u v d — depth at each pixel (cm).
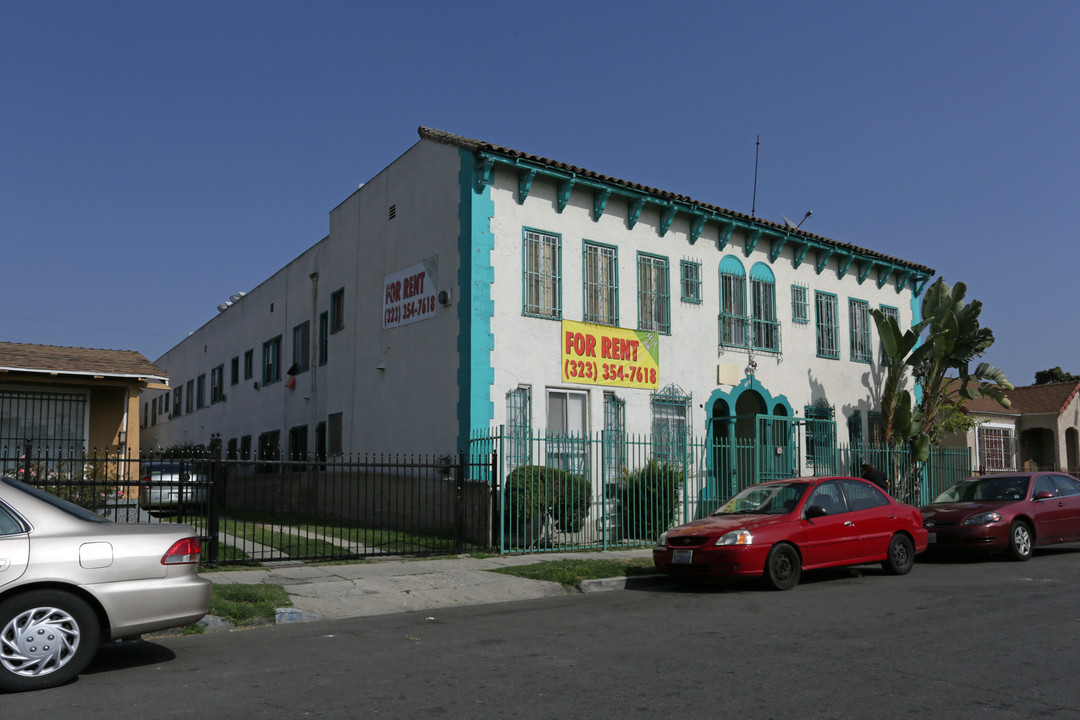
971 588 1079
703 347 1886
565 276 1669
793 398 2062
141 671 646
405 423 1723
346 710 534
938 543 1409
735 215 1942
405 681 607
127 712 532
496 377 1547
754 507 1186
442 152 1673
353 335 2006
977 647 715
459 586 1070
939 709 536
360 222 2019
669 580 1199
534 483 1420
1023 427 2934
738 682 601
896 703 549
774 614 893
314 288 2277
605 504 1505
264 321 2677
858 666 648
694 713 527
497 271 1573
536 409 1592
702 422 1856
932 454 2297
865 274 2295
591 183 1691
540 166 1614
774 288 2064
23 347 1628
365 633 806
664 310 1825
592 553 1412
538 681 605
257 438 2656
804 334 2122
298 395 2336
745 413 2019
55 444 1543
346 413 2011
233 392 2936
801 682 600
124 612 618
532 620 874
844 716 521
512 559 1297
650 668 644
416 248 1742
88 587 608
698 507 1819
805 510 1138
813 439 2089
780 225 2070
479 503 1430
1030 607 919
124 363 1623
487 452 1505
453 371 1568
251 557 1224
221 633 812
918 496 2186
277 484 2366
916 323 2453
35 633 588
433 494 1580
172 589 640
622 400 1720
